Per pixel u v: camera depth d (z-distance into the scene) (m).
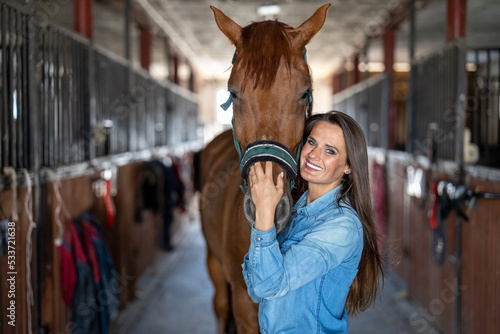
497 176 2.10
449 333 2.74
